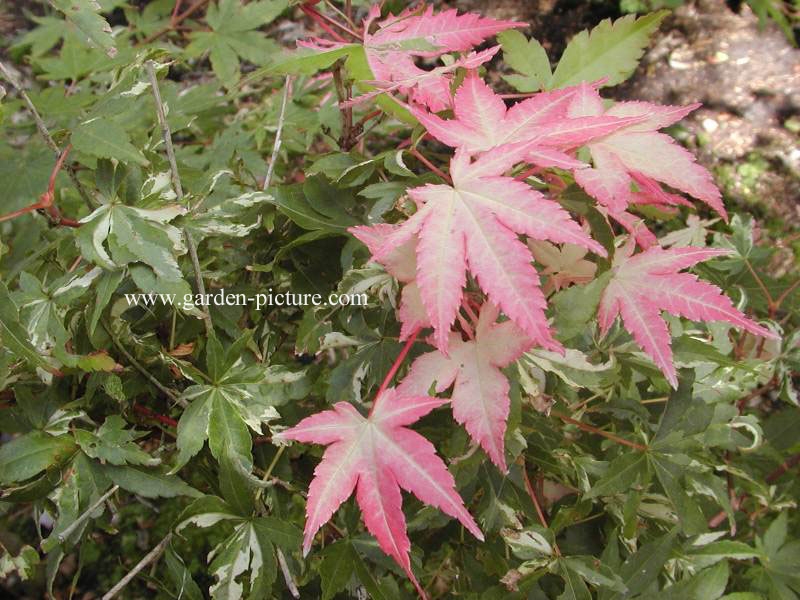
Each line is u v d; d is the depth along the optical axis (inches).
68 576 17.2
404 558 7.5
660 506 10.9
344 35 10.4
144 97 14.5
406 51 9.1
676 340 10.1
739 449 12.4
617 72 10.5
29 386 10.2
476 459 9.3
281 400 9.8
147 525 17.9
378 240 8.5
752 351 13.0
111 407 10.1
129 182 8.8
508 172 8.9
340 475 7.9
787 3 26.5
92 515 9.2
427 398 8.1
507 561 10.8
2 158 15.6
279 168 15.5
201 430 9.2
